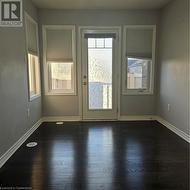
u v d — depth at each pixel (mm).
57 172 2557
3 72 2773
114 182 2336
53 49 4871
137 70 5059
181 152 3146
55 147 3361
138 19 4848
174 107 4148
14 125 3180
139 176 2463
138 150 3232
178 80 3951
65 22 4797
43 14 4742
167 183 2312
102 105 5129
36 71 4633
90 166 2713
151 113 5145
